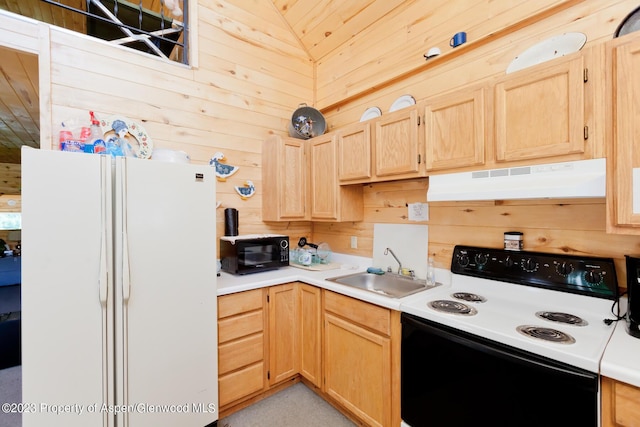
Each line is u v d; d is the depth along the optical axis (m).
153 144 2.08
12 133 3.90
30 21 1.68
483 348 1.17
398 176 1.84
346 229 2.67
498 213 1.68
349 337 1.81
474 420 1.20
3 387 2.21
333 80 2.85
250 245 2.23
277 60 2.80
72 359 1.30
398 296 1.64
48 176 1.26
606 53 1.06
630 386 0.87
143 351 1.48
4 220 5.07
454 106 1.53
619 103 1.02
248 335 1.94
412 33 2.18
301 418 1.88
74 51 1.81
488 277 1.64
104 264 1.36
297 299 2.21
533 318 1.29
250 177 2.60
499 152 1.35
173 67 2.20
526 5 1.60
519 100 1.29
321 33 2.77
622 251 1.29
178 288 1.60
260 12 2.69
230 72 2.49
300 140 2.58
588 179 1.08
